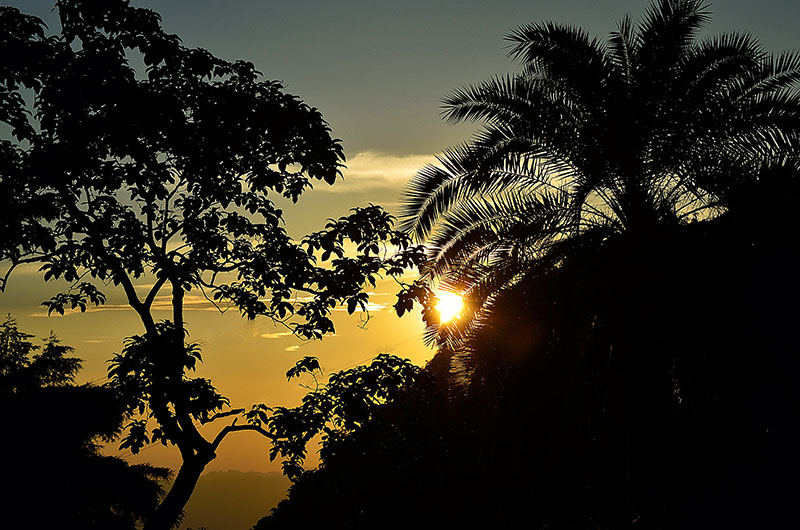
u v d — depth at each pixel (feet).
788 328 32.55
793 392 32.73
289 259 40.32
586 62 37.78
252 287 42.70
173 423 39.52
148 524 39.73
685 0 37.73
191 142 38.01
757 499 32.30
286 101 38.40
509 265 39.42
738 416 33.17
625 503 37.81
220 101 37.27
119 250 38.83
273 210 41.42
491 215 39.14
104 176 37.76
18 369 64.85
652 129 36.78
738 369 33.22
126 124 36.04
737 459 33.37
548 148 39.14
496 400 37.78
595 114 37.76
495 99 39.91
